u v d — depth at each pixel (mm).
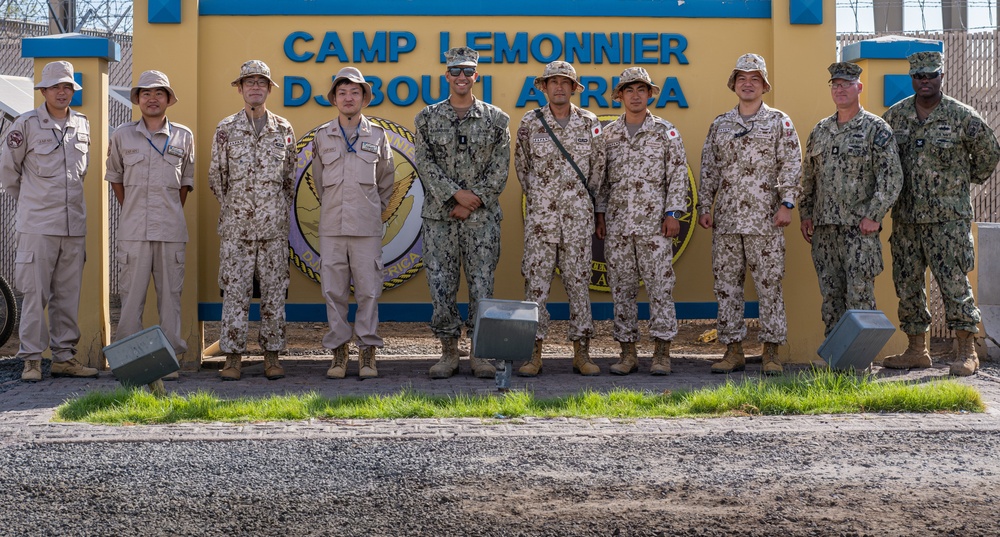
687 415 5785
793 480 4383
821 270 7867
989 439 5156
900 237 7977
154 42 8344
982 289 8867
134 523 3824
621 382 7234
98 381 7508
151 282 8312
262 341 7613
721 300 7824
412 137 8570
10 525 3791
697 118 8695
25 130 7504
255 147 7523
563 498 4121
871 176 7602
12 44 13492
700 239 8648
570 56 8641
